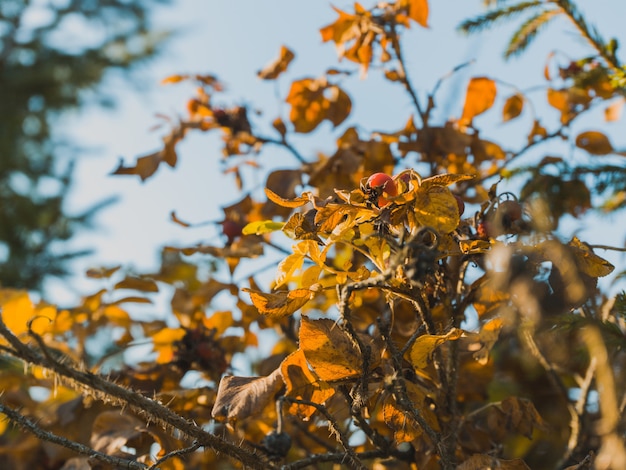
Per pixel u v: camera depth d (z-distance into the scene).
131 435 1.10
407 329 1.12
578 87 1.21
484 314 1.03
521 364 1.27
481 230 1.01
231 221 1.25
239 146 1.34
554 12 1.20
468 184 1.26
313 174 1.25
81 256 3.43
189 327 1.26
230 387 1.01
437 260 0.98
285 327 1.25
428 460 1.04
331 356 0.98
